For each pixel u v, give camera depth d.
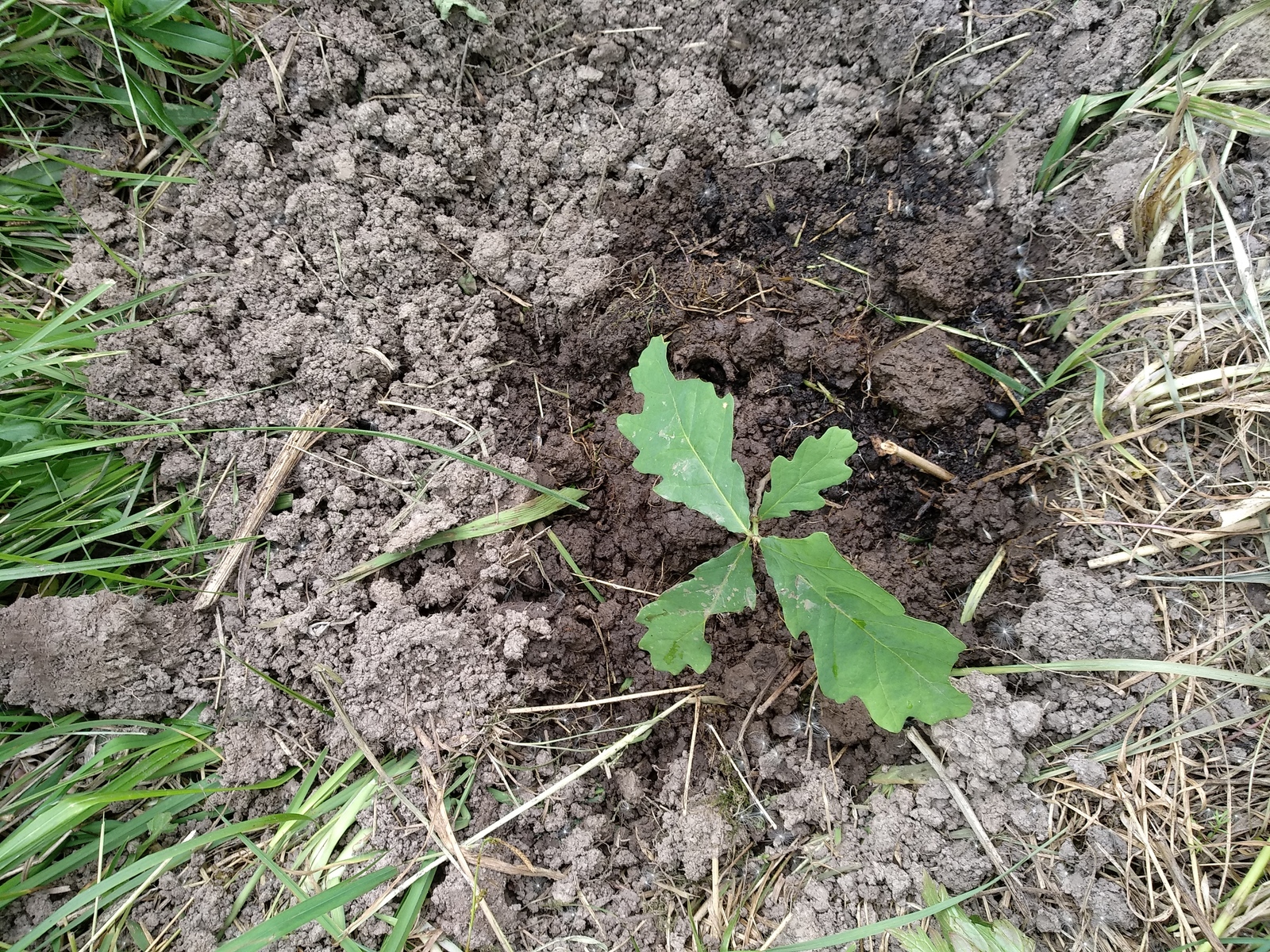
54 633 0.32
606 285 0.35
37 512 0.34
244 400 0.34
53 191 0.34
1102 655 0.31
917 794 0.31
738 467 0.28
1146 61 0.32
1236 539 0.30
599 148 0.36
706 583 0.28
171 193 0.35
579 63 0.35
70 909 0.29
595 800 0.33
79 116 0.35
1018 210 0.33
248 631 0.34
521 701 0.33
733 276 0.35
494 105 0.35
